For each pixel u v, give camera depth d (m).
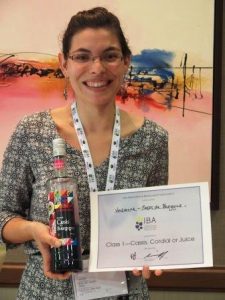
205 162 1.62
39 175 0.93
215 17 1.60
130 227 0.91
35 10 1.64
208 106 1.62
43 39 1.64
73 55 0.90
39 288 0.93
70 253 0.83
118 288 0.93
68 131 0.96
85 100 0.93
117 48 0.90
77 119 0.97
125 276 0.94
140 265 0.88
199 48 1.61
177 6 1.61
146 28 1.62
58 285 0.92
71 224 0.84
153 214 0.91
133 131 0.99
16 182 0.96
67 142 0.95
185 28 1.61
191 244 0.88
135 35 1.62
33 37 1.64
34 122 0.97
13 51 1.65
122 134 0.98
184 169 1.63
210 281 1.64
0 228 0.94
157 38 1.62
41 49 1.64
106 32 0.89
